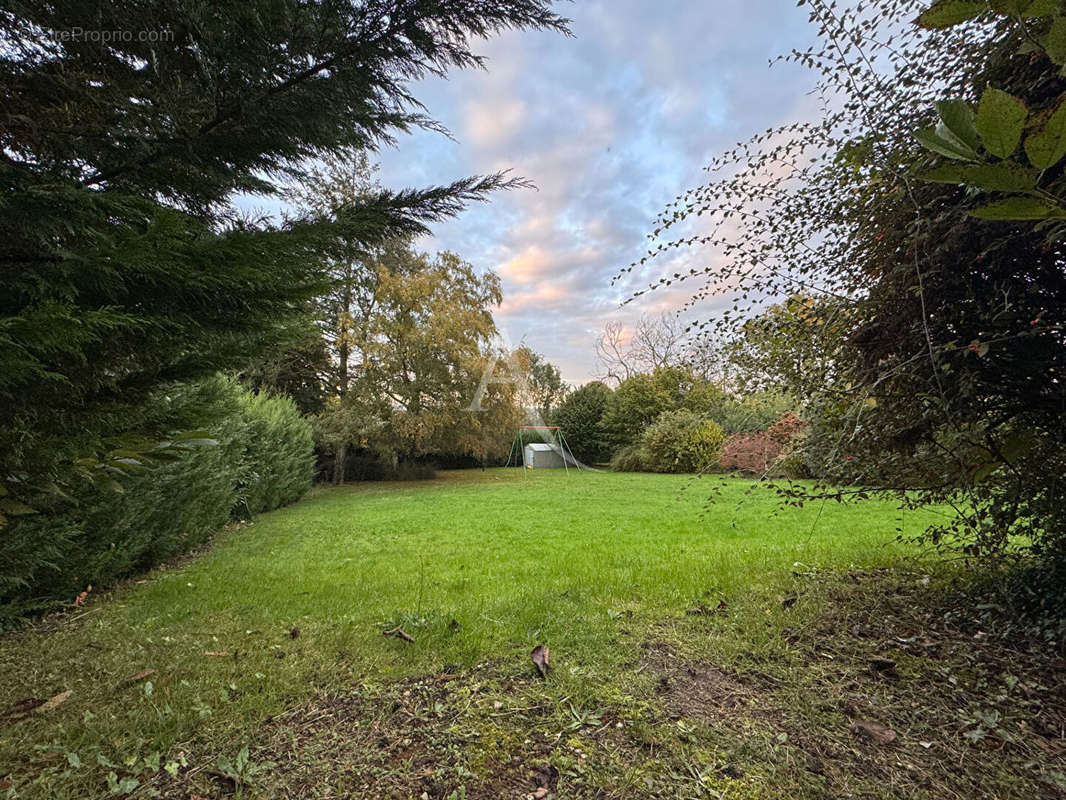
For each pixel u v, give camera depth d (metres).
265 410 8.95
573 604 3.04
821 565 3.81
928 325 2.25
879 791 1.41
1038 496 2.45
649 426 18.45
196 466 5.24
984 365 2.16
